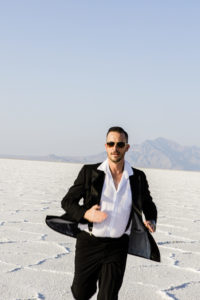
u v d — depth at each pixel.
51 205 10.45
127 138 3.18
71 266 4.88
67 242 6.22
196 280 4.61
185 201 12.95
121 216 3.10
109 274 3.02
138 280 4.49
